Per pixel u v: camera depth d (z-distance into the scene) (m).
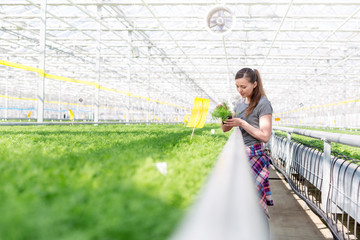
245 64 26.00
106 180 1.08
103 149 2.27
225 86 39.69
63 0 12.53
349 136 2.87
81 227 0.68
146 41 20.52
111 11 15.35
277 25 15.70
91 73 32.53
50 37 18.20
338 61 24.89
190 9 14.54
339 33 17.84
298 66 25.19
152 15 14.55
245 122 3.35
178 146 2.71
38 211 0.72
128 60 18.28
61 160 1.56
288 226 4.20
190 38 18.77
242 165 0.81
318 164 4.04
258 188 3.22
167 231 0.66
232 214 0.36
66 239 0.60
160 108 42.06
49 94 39.81
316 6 13.80
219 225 0.31
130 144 2.78
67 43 19.92
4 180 1.04
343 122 29.50
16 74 29.64
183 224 0.40
